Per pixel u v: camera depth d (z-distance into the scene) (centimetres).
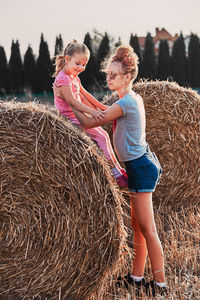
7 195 274
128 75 300
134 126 295
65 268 279
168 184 477
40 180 274
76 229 277
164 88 465
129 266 337
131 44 1400
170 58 1409
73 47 322
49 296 281
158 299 284
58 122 274
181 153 473
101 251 278
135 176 295
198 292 292
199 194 479
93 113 299
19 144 271
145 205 297
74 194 274
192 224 431
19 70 1461
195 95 471
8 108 271
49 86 1452
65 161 272
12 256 278
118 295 297
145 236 300
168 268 337
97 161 275
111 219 276
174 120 468
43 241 278
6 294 280
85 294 283
